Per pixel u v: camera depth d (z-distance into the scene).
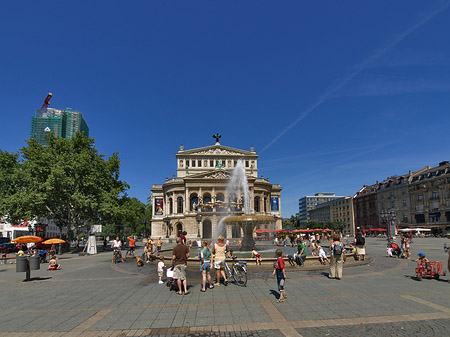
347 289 11.62
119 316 8.69
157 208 86.56
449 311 8.62
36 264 17.38
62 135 151.38
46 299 11.23
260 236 57.25
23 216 42.59
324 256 18.72
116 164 56.12
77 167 44.59
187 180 75.00
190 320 8.17
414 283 12.74
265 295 10.81
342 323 7.73
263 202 78.06
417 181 93.50
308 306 9.30
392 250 25.25
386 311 8.68
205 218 71.12
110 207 47.12
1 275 18.70
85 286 13.73
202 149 84.25
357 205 131.88
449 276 14.30
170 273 12.51
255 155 85.00
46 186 40.88
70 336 7.20
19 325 8.10
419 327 7.36
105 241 50.47
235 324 7.79
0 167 48.53
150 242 24.48
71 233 46.50
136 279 15.35
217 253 12.93
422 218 91.38
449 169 83.06
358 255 20.73
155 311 9.11
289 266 17.81
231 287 12.34
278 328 7.45
